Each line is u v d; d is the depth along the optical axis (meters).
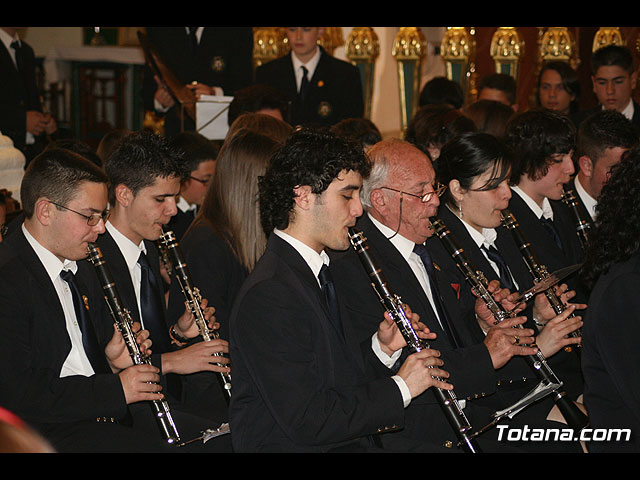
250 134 8.03
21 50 13.88
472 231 7.77
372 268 5.89
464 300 7.57
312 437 5.14
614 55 13.99
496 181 7.45
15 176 11.88
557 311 7.57
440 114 10.20
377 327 6.61
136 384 6.16
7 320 6.04
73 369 6.66
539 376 6.84
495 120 11.34
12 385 6.00
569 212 9.39
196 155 10.16
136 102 23.02
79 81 22.44
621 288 5.22
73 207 6.27
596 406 5.47
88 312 6.69
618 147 9.23
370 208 7.02
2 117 13.15
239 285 7.98
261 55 17.64
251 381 5.42
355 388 5.37
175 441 6.32
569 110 15.26
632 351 5.18
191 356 6.90
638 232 5.23
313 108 15.51
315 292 5.46
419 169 6.83
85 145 9.17
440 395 6.05
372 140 10.09
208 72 15.48
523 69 18.12
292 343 5.20
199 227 8.05
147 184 7.21
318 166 5.45
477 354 6.49
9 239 6.45
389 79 20.95
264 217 5.70
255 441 5.44
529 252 8.06
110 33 24.69
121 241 7.41
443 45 17.84
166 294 10.16
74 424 6.34
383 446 5.99
